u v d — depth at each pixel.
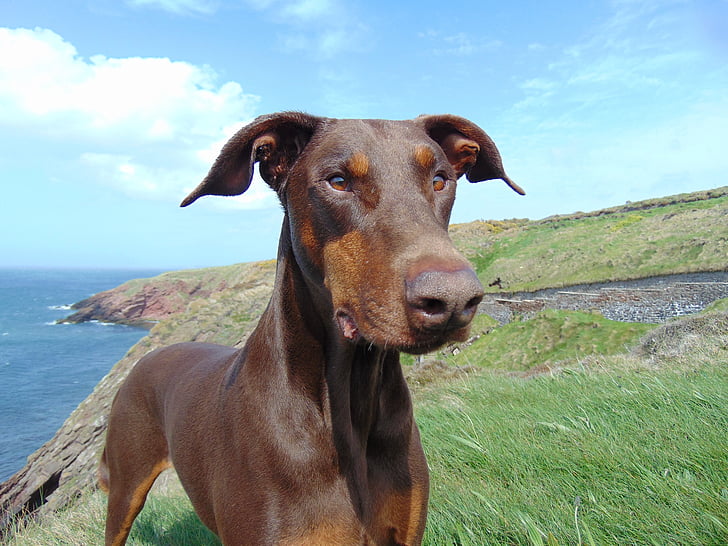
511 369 5.58
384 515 0.42
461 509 0.63
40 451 2.62
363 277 0.34
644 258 7.36
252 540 0.39
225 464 0.43
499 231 14.93
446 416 1.08
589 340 5.36
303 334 0.41
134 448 0.64
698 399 0.86
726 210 8.38
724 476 0.60
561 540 0.53
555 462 0.72
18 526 1.13
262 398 0.42
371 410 0.42
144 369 0.67
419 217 0.35
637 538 0.52
